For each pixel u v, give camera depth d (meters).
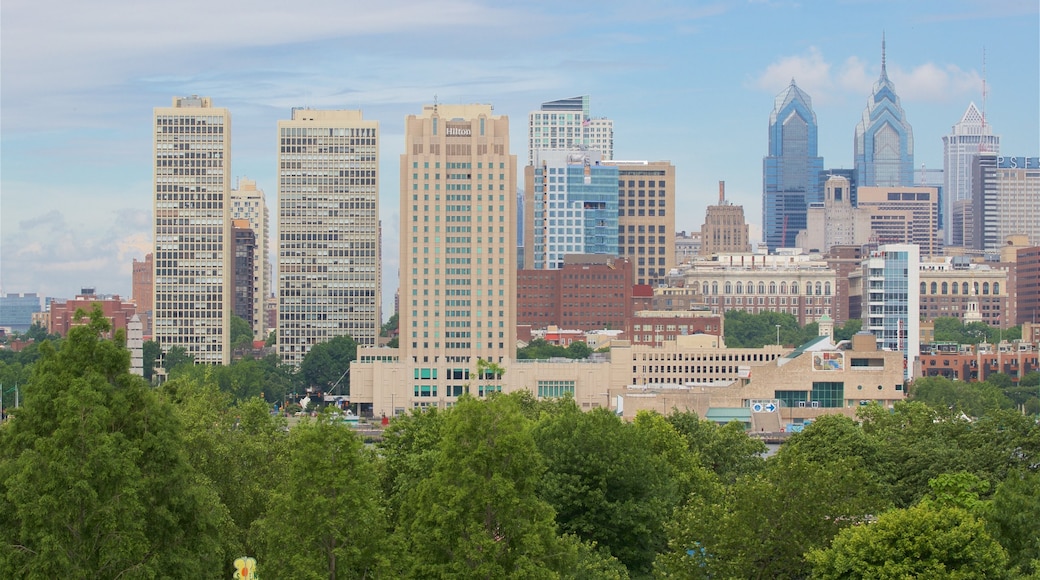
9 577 178.38
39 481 180.00
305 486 196.25
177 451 188.75
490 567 193.12
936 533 192.00
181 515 188.12
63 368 188.00
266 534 199.50
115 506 179.12
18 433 188.12
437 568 194.00
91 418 181.88
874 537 194.00
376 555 195.75
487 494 195.62
